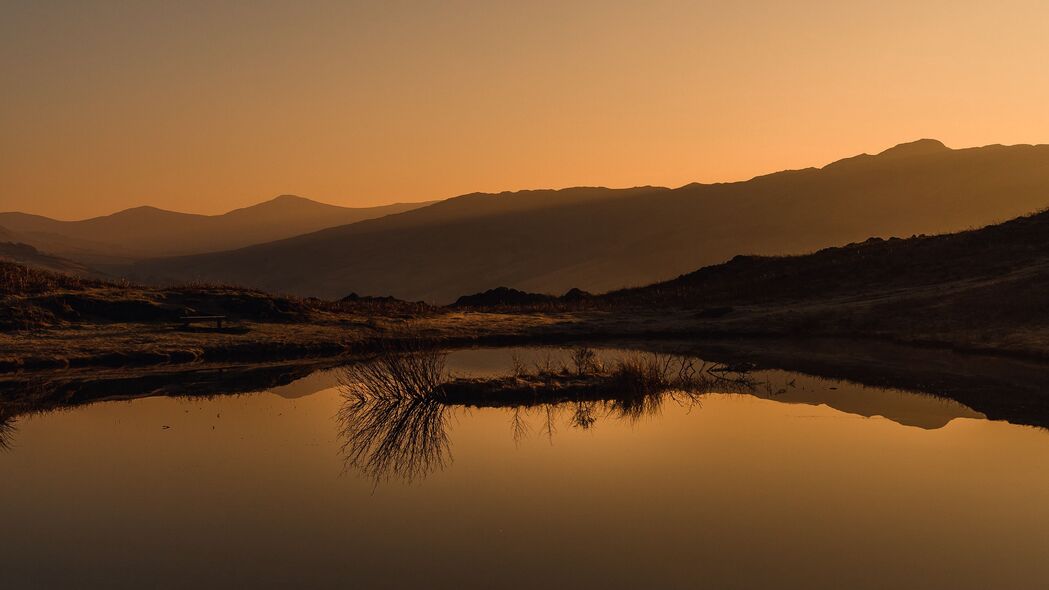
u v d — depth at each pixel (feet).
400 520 35.60
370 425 54.90
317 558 31.55
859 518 35.14
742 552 31.71
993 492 38.27
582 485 40.42
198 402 63.72
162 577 29.76
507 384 65.46
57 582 29.27
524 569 30.40
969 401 60.39
